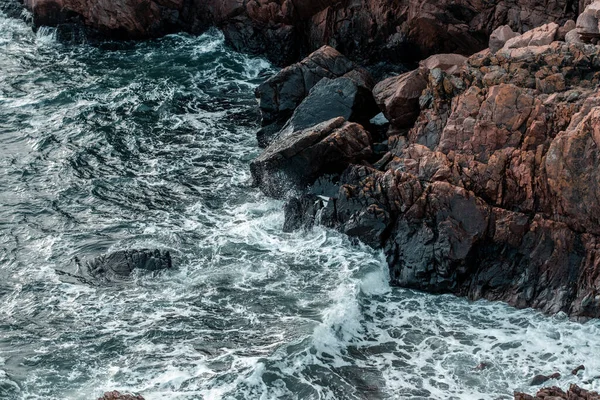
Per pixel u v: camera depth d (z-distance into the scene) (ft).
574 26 85.30
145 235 79.71
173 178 89.92
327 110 91.50
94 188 88.22
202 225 81.20
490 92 75.72
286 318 67.82
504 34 90.43
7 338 65.87
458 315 68.95
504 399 59.47
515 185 72.43
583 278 67.97
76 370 62.39
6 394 59.67
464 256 71.31
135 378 61.36
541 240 70.23
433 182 74.49
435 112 82.58
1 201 86.02
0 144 97.35
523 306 69.10
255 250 77.00
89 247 78.18
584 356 63.21
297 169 82.48
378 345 65.57
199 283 72.64
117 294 71.36
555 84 76.48
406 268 72.95
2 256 77.10
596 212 67.97
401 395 60.18
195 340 65.57
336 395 60.18
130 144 97.25
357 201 77.00
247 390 60.08
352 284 71.41
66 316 68.64
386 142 87.86
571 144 68.59
